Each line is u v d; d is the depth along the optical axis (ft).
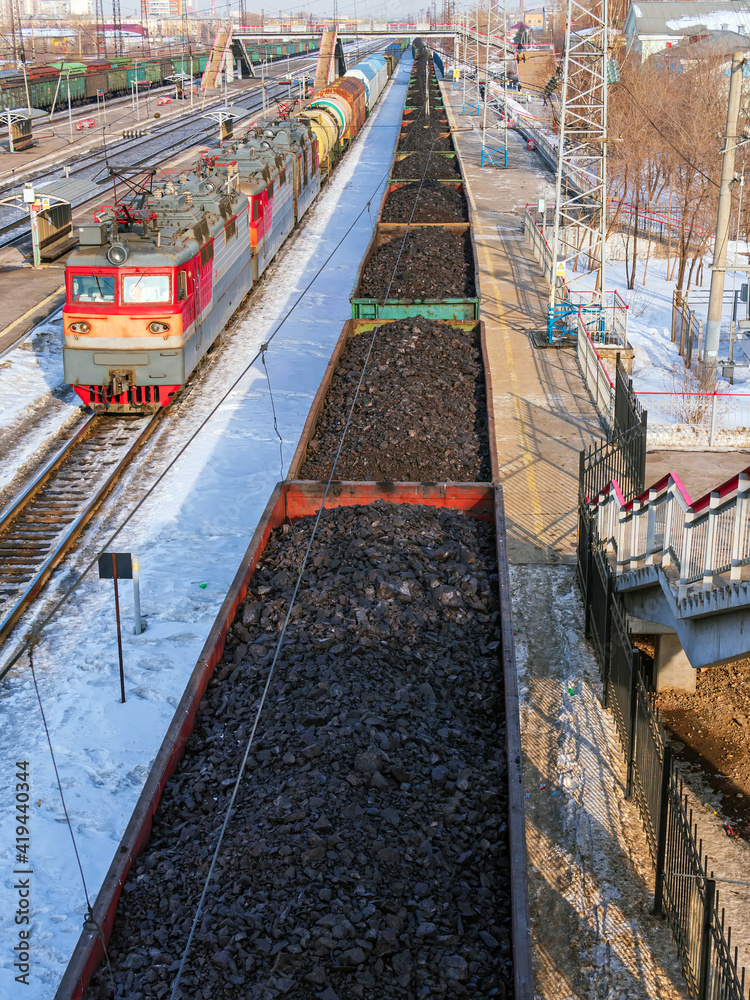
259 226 103.35
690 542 36.40
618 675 40.98
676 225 139.74
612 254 133.80
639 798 36.65
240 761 30.09
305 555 41.45
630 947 31.01
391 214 116.06
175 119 258.16
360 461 53.21
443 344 69.67
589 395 80.23
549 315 91.66
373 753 29.63
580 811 36.52
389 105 305.12
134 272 69.21
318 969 23.08
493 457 49.78
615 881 33.55
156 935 24.30
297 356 87.61
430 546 42.37
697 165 123.95
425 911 24.95
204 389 79.10
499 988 23.06
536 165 199.93
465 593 39.65
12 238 129.90
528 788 37.70
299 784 28.40
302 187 138.41
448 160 171.42
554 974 29.96
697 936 29.09
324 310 102.17
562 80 91.97
